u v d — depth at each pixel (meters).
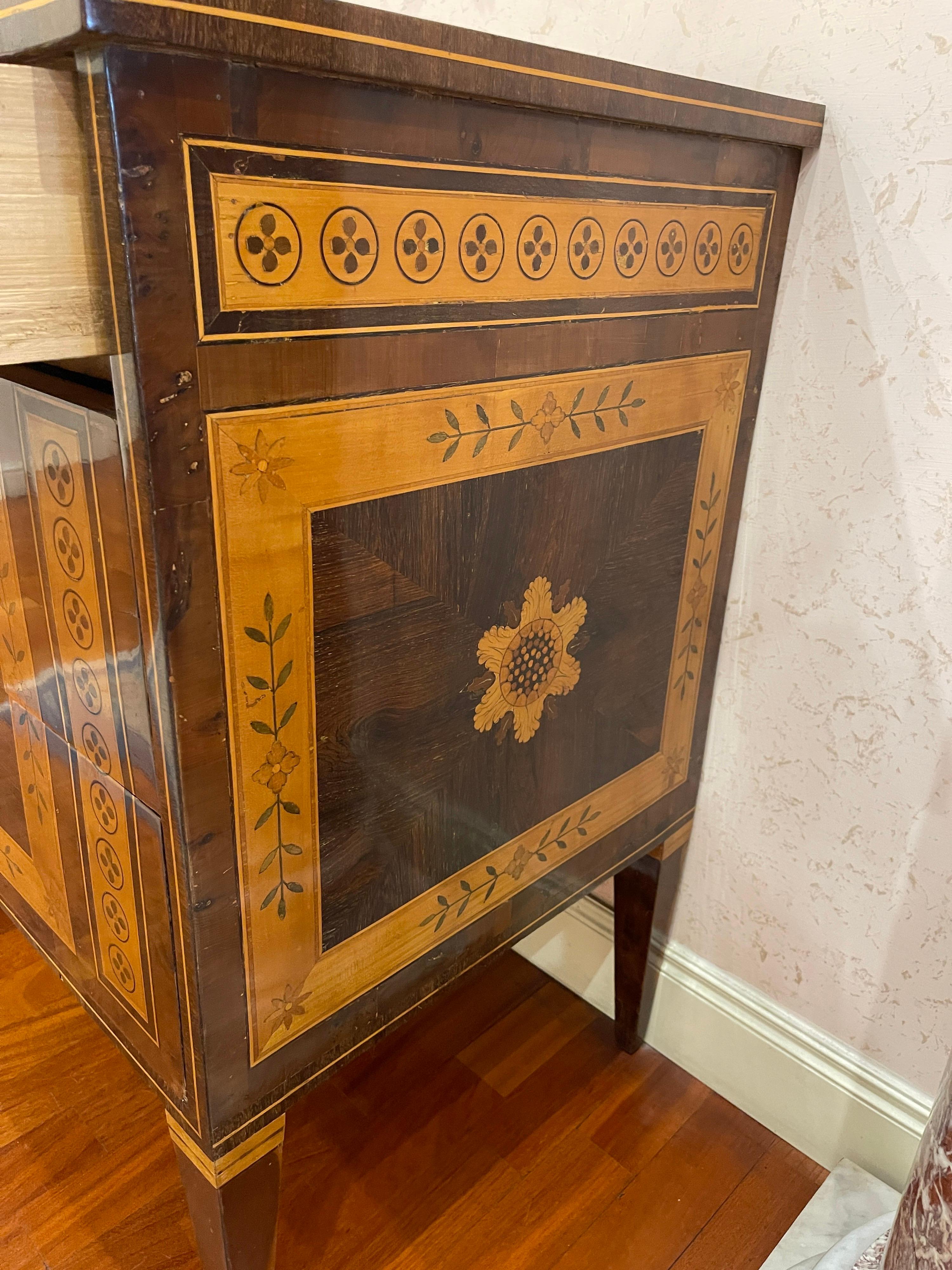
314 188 0.53
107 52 0.43
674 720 1.05
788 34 0.86
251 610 0.60
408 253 0.60
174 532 0.54
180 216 0.48
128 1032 0.79
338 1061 0.80
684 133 0.75
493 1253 1.01
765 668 1.05
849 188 0.86
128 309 0.48
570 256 0.70
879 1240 0.96
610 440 0.81
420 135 0.58
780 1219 1.06
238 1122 0.73
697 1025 1.22
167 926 0.67
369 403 0.61
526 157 0.64
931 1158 0.76
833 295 0.90
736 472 0.98
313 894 0.72
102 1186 1.05
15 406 0.63
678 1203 1.07
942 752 0.93
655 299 0.80
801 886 1.09
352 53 0.51
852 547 0.95
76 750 0.71
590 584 0.86
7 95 0.43
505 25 1.07
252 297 0.53
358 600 0.66
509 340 0.69
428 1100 1.18
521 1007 1.34
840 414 0.92
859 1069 1.08
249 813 0.65
